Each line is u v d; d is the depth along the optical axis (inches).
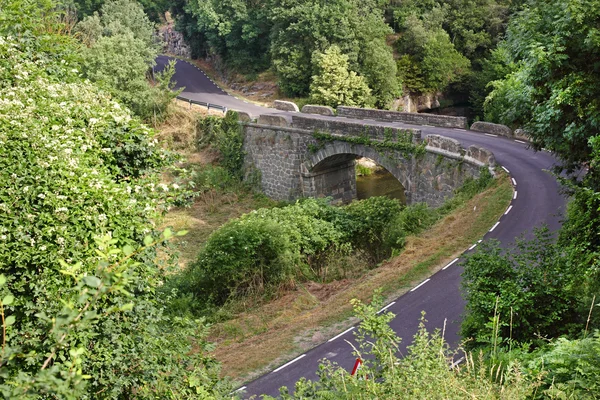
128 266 184.7
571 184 550.6
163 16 4185.5
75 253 356.5
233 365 661.3
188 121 2076.8
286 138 1764.3
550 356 319.3
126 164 478.9
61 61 610.5
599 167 491.8
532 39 571.8
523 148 1342.3
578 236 467.5
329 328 732.7
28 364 282.8
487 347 430.9
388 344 327.3
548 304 458.0
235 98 2588.6
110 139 465.4
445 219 1051.3
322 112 2005.4
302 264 948.0
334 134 1609.3
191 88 2802.7
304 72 2443.4
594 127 546.0
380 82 2367.1
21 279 345.4
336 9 2361.0
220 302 895.7
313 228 1001.5
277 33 2522.1
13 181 362.9
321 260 985.5
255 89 2672.2
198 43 3358.8
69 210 371.6
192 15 3142.2
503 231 920.3
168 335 410.9
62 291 343.6
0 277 250.1
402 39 2711.6
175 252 441.1
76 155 413.4
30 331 323.3
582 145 583.2
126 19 2453.2
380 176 2177.7
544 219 938.7
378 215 1050.7
